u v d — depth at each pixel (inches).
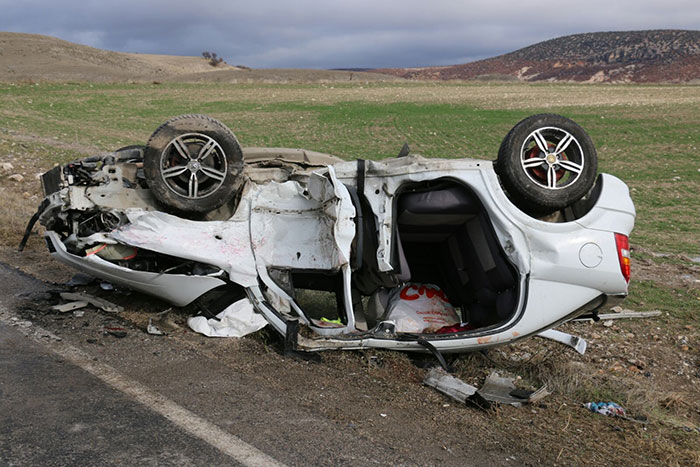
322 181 186.7
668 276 369.1
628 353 250.1
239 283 191.8
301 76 4003.4
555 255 185.8
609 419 175.2
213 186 195.0
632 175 808.3
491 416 160.4
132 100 1446.9
